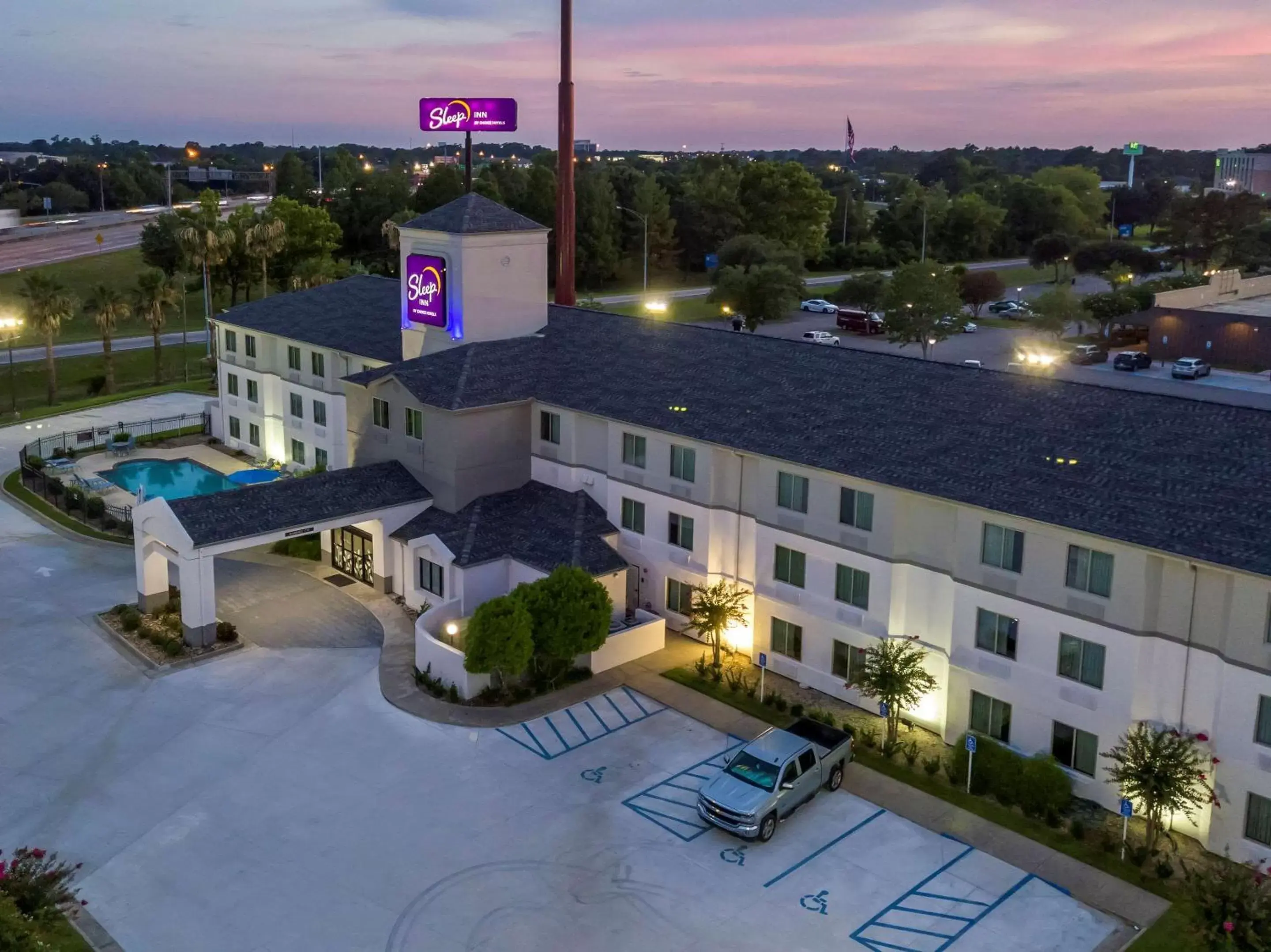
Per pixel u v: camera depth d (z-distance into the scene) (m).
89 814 32.38
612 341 52.34
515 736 36.91
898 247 187.00
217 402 75.75
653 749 36.12
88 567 52.31
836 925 27.61
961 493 34.25
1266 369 103.00
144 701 39.19
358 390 52.12
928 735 37.19
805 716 38.28
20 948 23.08
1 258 160.50
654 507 44.75
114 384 96.25
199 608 42.78
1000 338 120.94
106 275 151.00
